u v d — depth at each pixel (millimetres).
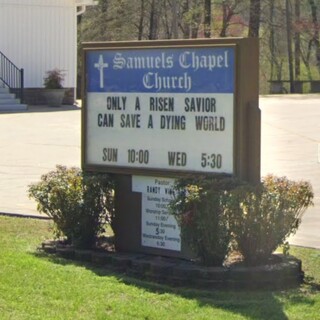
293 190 9445
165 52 9812
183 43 9633
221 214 9062
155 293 8727
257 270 8977
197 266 9219
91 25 62812
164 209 9961
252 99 9312
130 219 10273
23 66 39688
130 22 64688
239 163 9242
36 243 11289
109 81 10328
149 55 9961
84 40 62375
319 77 71688
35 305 8180
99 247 10586
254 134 9266
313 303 8406
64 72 41031
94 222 10453
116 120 10297
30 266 9672
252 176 9305
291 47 69562
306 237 12086
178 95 9734
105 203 10391
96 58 10422
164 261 9617
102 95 10398
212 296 8656
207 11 64562
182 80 9688
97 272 9656
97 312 7984
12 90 38688
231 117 9289
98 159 10469
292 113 35250
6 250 10648
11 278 9078
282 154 22578
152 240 10078
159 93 9906
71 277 9266
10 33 39188
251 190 9070
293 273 9164
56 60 40812
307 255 10828
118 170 10258
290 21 68250
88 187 10320
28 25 39781
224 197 9000
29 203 14930
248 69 9242
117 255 10039
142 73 10047
